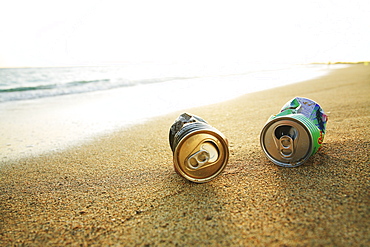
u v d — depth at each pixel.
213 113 0.65
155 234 0.22
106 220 0.25
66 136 0.54
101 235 0.23
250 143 0.40
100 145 0.46
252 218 0.23
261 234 0.21
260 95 0.92
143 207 0.26
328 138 0.37
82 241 0.22
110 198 0.28
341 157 0.31
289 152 0.29
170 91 1.25
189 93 1.14
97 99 1.12
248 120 0.54
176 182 0.30
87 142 0.48
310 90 0.94
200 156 0.27
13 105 1.05
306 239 0.20
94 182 0.32
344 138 0.36
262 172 0.30
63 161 0.40
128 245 0.21
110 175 0.33
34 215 0.26
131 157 0.39
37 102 1.11
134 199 0.27
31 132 0.60
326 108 0.56
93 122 0.67
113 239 0.22
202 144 0.27
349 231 0.20
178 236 0.22
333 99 0.67
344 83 1.07
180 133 0.28
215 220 0.23
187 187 0.29
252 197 0.26
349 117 0.47
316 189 0.26
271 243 0.20
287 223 0.22
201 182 0.28
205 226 0.22
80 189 0.30
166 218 0.24
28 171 0.37
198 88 1.32
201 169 0.28
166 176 0.32
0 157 0.43
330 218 0.22
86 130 0.59
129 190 0.29
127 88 1.50
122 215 0.25
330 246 0.19
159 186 0.29
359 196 0.24
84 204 0.27
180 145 0.27
